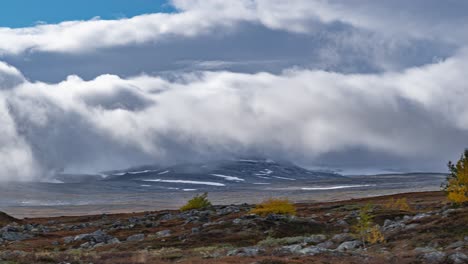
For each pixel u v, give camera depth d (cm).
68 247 6031
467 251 3853
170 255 4425
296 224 6556
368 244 4831
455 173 6203
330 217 7444
